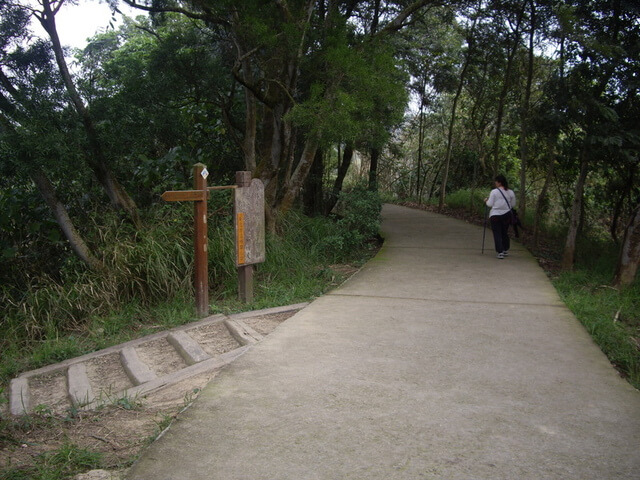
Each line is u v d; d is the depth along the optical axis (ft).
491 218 32.96
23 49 24.72
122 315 23.29
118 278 24.85
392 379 13.99
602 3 29.55
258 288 25.72
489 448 10.55
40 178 24.22
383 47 31.19
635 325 20.43
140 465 10.13
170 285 25.03
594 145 29.30
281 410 12.25
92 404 14.29
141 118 29.81
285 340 17.26
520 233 43.83
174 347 18.78
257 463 10.10
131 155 29.94
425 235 43.45
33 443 11.89
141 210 30.32
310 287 25.57
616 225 43.83
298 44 27.22
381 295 23.43
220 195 31.99
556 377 14.16
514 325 18.80
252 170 32.99
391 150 69.46
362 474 9.68
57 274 28.32
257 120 39.47
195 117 39.29
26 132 22.71
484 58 56.13
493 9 44.62
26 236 29.37
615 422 11.64
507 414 12.00
